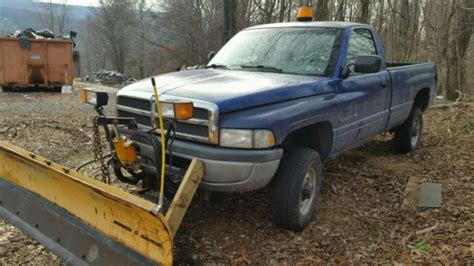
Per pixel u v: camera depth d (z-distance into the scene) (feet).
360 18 64.08
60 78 43.91
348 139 16.34
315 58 15.94
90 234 10.77
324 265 12.27
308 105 13.53
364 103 16.84
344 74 15.71
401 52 75.87
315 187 14.39
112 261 10.10
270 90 12.83
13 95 41.09
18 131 25.48
